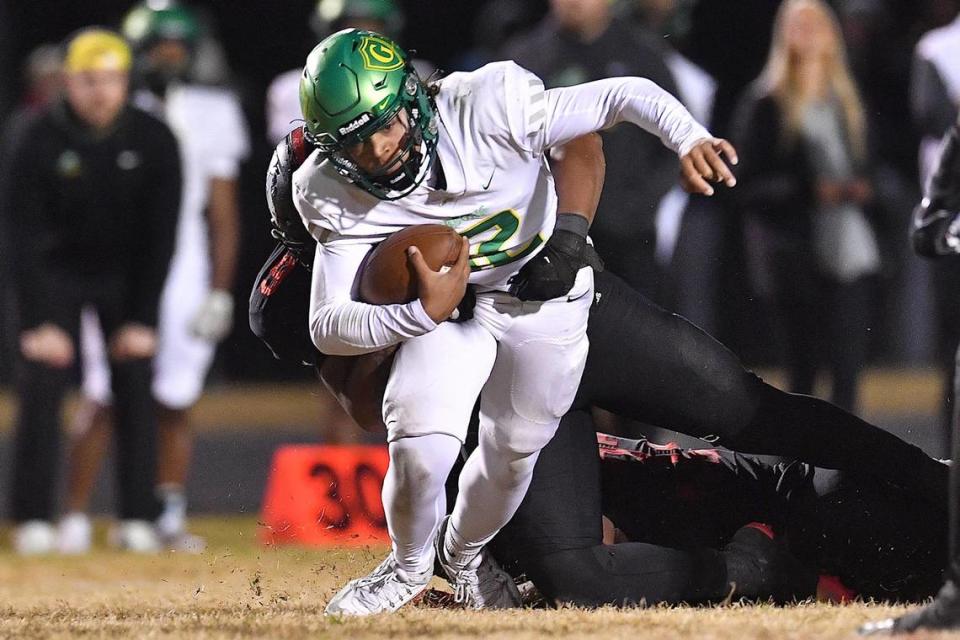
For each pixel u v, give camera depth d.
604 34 25.33
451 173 13.21
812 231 26.12
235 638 12.78
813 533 15.56
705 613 14.01
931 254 14.91
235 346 58.47
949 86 26.73
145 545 26.05
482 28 34.75
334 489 22.28
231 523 29.14
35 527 26.25
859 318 26.42
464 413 13.59
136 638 13.01
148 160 25.53
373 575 14.68
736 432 15.44
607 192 24.86
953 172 14.34
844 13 37.12
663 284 29.20
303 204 13.33
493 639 12.52
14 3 57.16
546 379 13.91
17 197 25.56
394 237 13.12
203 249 28.02
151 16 28.44
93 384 26.75
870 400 43.59
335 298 13.23
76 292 25.91
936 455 26.83
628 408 15.49
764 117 26.25
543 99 13.38
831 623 13.06
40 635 13.38
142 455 26.05
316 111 12.73
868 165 26.38
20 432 26.28
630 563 14.98
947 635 11.66
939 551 15.46
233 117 28.58
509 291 13.78
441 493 14.55
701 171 13.22
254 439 43.34
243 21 57.38
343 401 14.23
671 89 25.52
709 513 16.23
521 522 15.02
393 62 12.77
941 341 26.19
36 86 36.94
